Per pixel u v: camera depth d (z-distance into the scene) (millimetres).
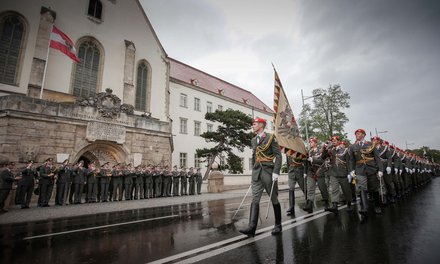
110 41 24172
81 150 17141
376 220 5812
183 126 34781
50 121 15812
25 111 14867
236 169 26047
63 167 12727
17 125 14617
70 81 21188
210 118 26469
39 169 12000
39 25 19609
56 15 20953
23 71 18984
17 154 14438
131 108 20516
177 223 6402
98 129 17750
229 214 7719
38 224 6918
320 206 8664
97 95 18516
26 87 18984
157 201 13430
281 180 37094
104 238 4984
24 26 19422
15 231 5945
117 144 18844
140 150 20219
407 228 4945
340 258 3393
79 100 17703
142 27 27141
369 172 7016
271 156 5055
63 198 12469
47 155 15500
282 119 7949
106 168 14555
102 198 13953
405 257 3359
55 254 3996
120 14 25328
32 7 19797
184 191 19344
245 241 4344
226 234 4965
